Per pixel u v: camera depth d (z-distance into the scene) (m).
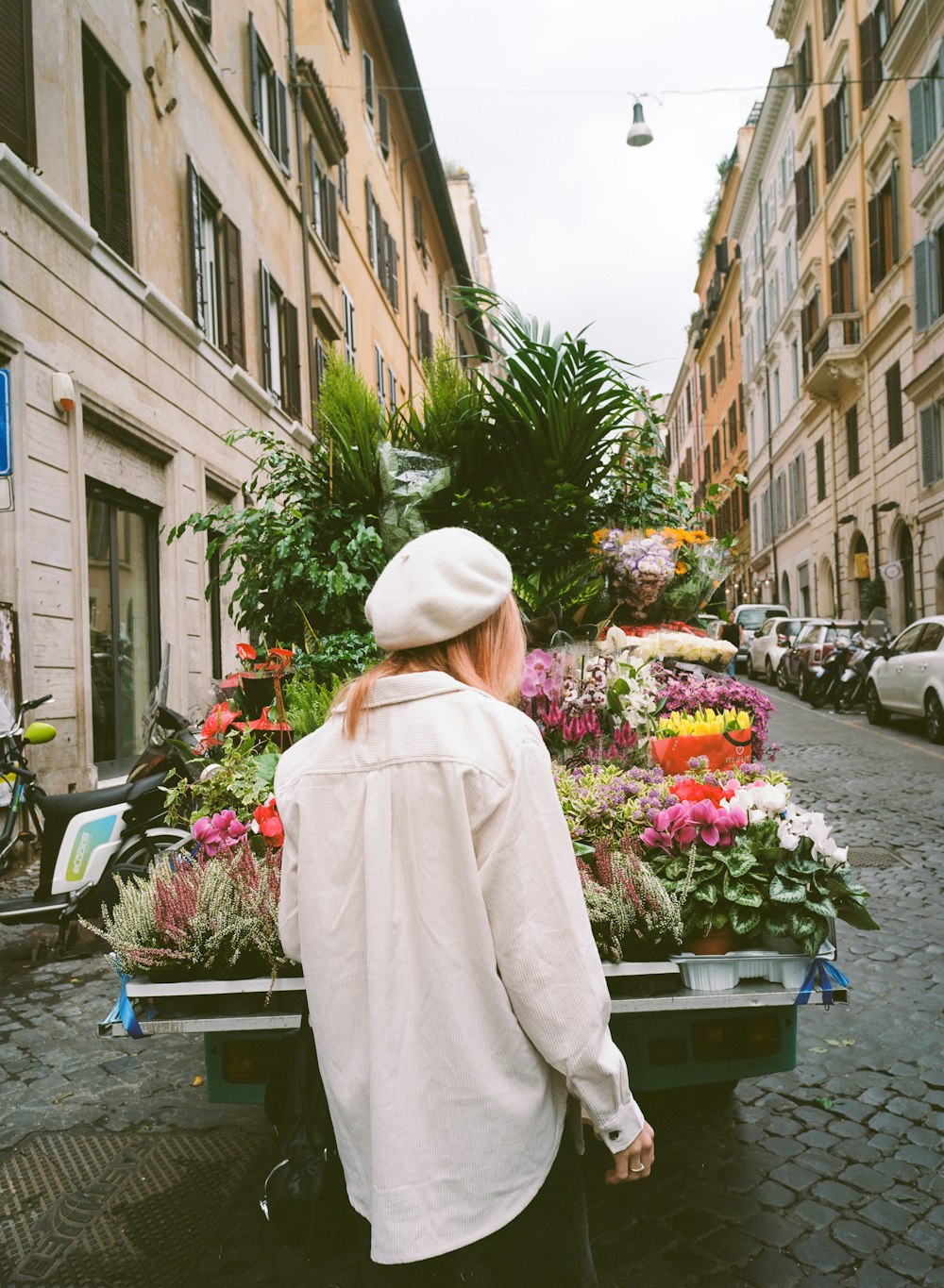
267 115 14.49
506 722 1.30
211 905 2.22
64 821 4.68
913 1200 2.52
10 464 5.22
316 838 1.35
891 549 22.92
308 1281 2.26
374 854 1.28
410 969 1.26
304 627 4.33
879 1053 3.42
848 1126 2.92
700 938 2.27
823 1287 2.19
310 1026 1.65
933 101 19.42
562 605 3.69
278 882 2.30
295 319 15.20
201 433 10.97
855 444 25.81
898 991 3.98
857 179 24.55
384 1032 1.24
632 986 2.24
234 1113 3.11
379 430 4.18
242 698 3.75
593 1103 1.25
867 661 14.95
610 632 3.60
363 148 21.27
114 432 8.87
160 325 9.78
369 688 1.38
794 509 33.28
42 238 7.36
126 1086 3.32
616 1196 2.57
